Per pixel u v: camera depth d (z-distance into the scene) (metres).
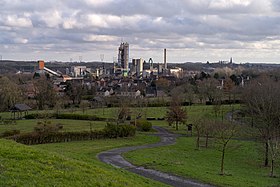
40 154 23.09
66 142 65.69
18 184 16.92
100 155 49.12
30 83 165.38
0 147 22.92
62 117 101.75
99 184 19.69
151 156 50.19
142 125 87.62
